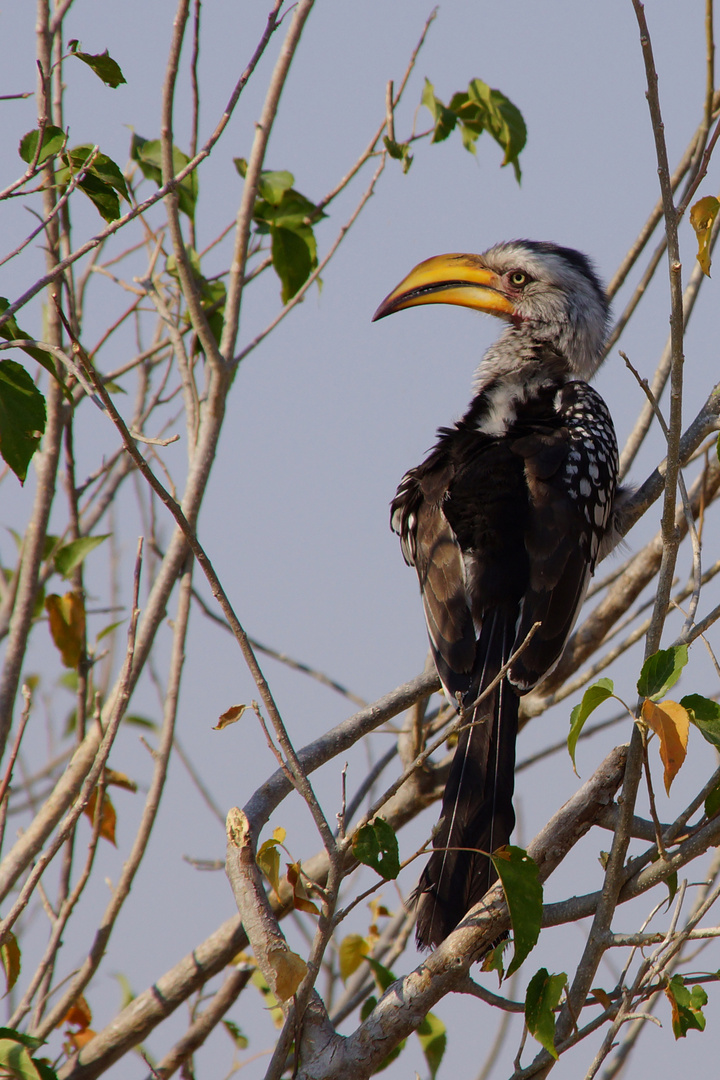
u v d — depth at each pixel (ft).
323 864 26.99
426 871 21.38
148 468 15.92
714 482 28.37
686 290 28.99
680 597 28.17
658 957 17.60
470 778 22.50
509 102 31.50
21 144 20.49
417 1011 17.90
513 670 24.34
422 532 27.12
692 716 16.56
